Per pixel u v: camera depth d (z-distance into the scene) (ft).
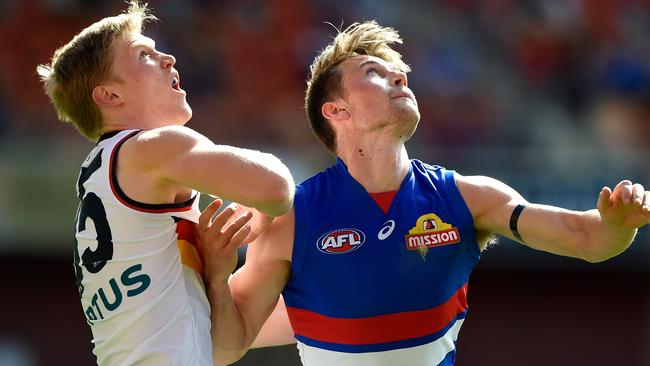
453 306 43.91
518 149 154.71
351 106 44.42
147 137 39.91
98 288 40.96
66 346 142.51
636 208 38.96
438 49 184.96
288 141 164.14
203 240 42.57
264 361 140.67
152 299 40.32
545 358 143.23
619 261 141.28
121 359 40.70
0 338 141.79
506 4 196.44
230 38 179.83
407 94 44.47
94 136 44.62
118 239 40.29
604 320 142.82
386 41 46.42
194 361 40.57
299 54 179.52
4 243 140.97
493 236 46.42
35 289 142.72
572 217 42.34
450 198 43.98
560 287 143.33
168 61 44.37
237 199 38.27
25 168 141.69
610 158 145.89
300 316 44.09
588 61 188.96
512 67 186.91
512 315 143.33
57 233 141.28
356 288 42.65
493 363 142.41
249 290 44.37
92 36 43.62
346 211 43.47
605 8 197.26
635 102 183.73
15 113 165.17
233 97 173.27
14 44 177.37
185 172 38.63
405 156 44.78
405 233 42.96
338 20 186.60
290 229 43.32
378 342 42.63
